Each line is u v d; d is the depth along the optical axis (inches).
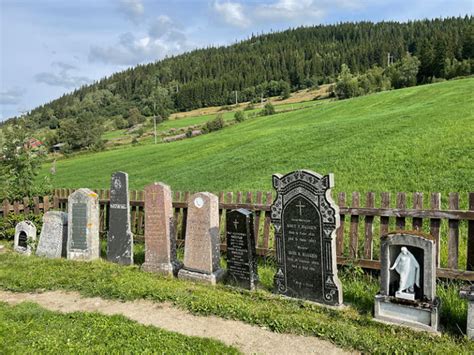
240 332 246.7
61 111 5910.4
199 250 345.4
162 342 229.5
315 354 217.9
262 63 6968.5
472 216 276.4
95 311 285.0
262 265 374.9
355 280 315.3
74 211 432.1
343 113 1817.2
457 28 5369.1
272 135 1440.7
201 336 242.1
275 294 308.5
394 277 253.6
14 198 605.3
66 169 1918.1
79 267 389.4
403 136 842.8
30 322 259.6
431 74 3262.8
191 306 283.4
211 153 1434.5
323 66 6107.3
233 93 5447.8
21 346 225.6
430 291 235.5
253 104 4690.0
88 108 5969.5
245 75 6314.0
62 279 351.6
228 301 288.8
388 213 312.8
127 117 5068.9
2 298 319.0
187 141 2156.7
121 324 255.8
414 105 1433.3
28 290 334.3
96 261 414.6
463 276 279.3
